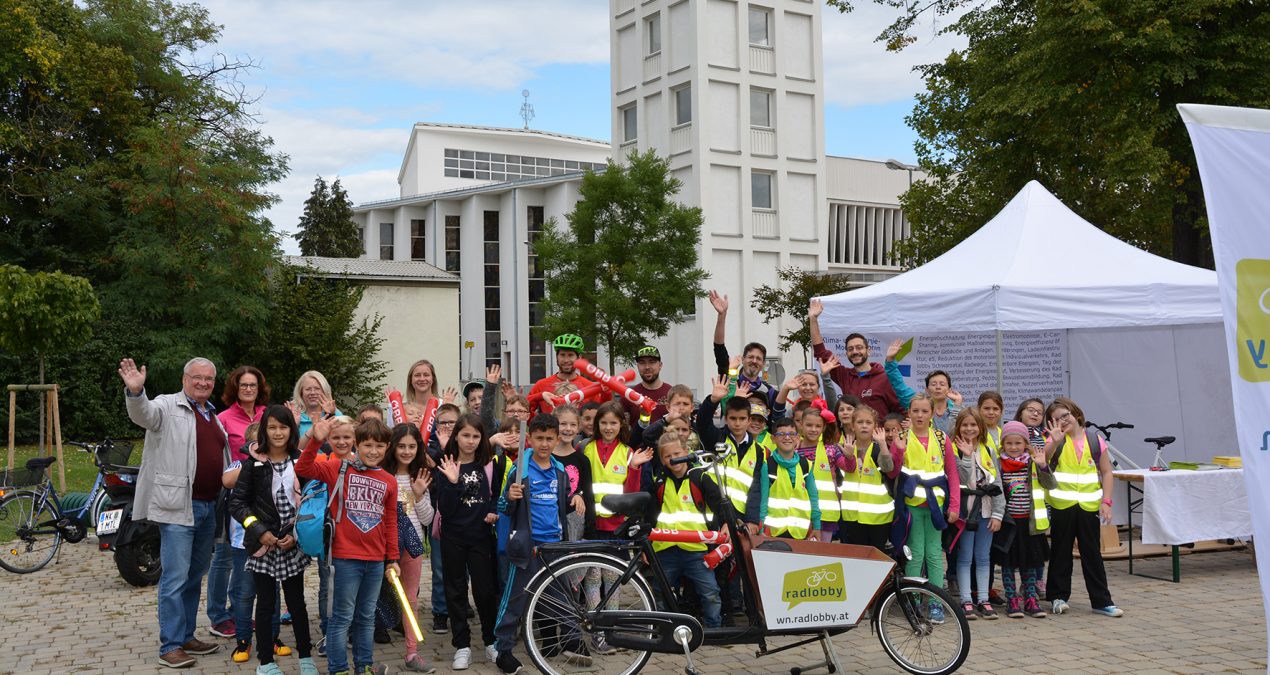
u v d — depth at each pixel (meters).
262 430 6.25
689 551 6.59
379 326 35.19
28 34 27.34
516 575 6.35
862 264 59.28
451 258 58.00
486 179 77.25
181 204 29.28
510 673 6.34
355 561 6.03
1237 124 5.02
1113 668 6.33
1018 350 13.48
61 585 9.65
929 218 26.67
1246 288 4.94
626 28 45.25
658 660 6.71
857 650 6.92
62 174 28.92
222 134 32.91
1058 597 8.00
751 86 43.44
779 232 44.16
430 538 7.57
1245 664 6.41
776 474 7.38
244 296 30.17
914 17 23.03
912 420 7.75
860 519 7.66
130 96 30.95
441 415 7.66
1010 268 10.59
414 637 6.36
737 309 43.12
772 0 43.94
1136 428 13.13
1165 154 18.16
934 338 13.11
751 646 7.08
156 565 9.63
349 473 6.04
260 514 6.24
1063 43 19.45
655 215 28.27
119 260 29.89
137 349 28.64
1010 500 7.86
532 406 8.22
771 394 8.53
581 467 6.80
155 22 33.03
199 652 6.96
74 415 27.50
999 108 20.80
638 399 7.88
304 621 6.27
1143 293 10.05
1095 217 23.14
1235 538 9.29
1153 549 10.70
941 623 6.22
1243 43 18.62
